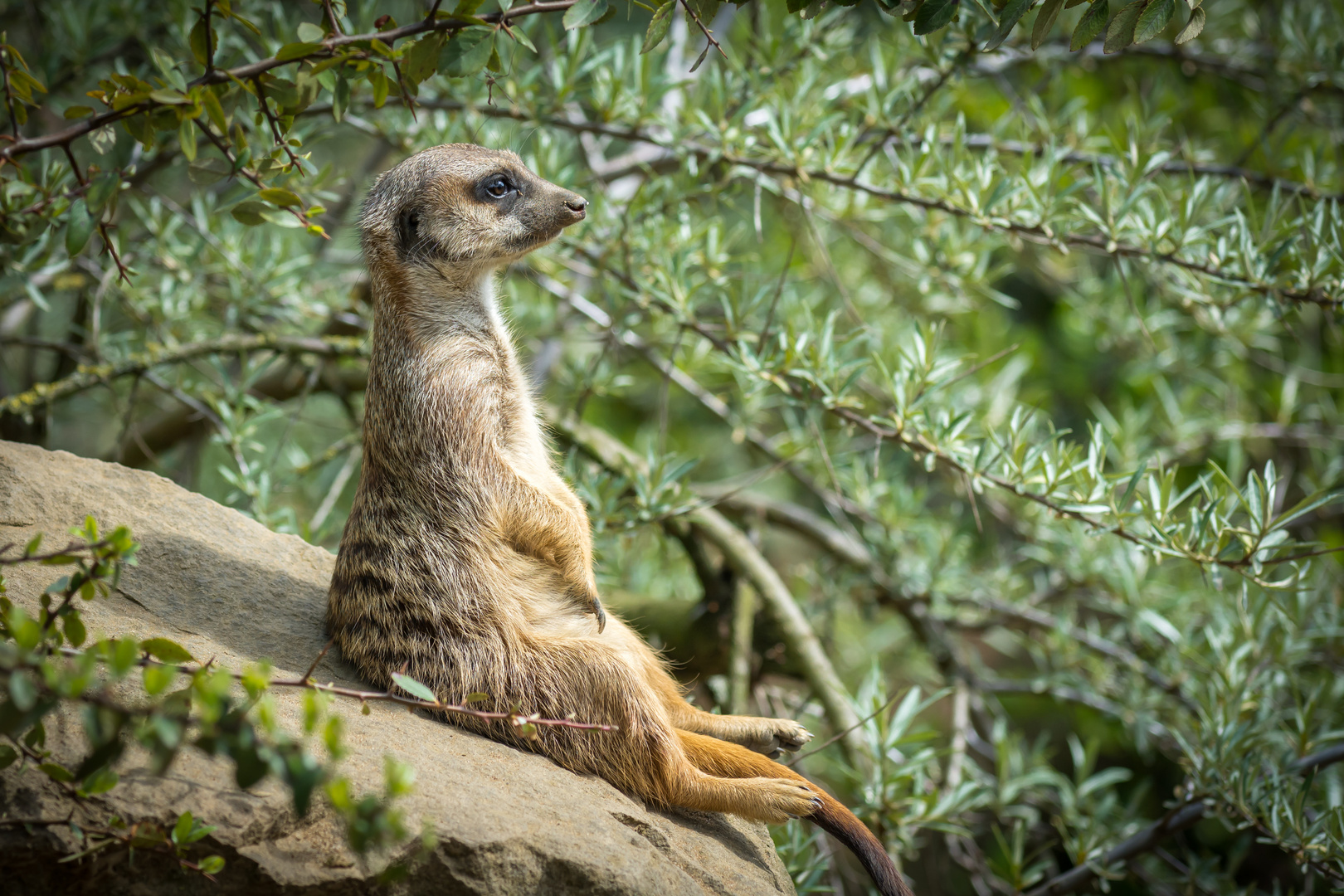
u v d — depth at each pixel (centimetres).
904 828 888
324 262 1389
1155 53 1307
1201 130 1597
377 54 591
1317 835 802
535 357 1249
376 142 1405
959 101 1491
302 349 1097
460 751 566
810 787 607
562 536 645
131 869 448
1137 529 834
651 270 1037
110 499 697
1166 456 1285
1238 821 870
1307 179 1086
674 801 602
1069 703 1455
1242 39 1396
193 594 655
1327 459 1283
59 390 1018
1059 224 904
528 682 596
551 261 1145
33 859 431
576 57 1007
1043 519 1269
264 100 602
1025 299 1877
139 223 1208
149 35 1225
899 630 1505
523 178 729
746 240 1455
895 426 859
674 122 1025
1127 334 1366
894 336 1366
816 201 1195
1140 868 1088
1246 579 760
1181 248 879
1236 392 1440
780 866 621
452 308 711
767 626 1108
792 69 1066
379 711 586
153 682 376
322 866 464
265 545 739
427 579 618
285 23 1087
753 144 1016
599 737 593
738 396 1280
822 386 877
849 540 1251
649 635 1127
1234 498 928
